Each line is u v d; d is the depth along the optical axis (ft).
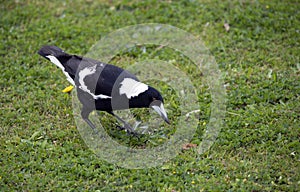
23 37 58.90
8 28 60.13
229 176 39.58
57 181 39.37
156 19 61.67
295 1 63.41
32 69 53.36
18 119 46.50
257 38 58.03
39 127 45.78
